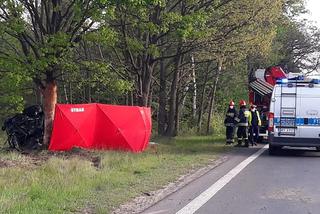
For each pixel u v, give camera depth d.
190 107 37.44
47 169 11.47
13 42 18.91
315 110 17.36
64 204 8.25
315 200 9.26
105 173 11.37
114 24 19.39
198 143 21.97
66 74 19.08
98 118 16.62
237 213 8.11
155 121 34.66
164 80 29.31
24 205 7.89
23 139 17.08
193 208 8.41
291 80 17.70
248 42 23.25
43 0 16.64
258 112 22.86
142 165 13.15
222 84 37.16
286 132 17.42
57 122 16.17
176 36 20.16
